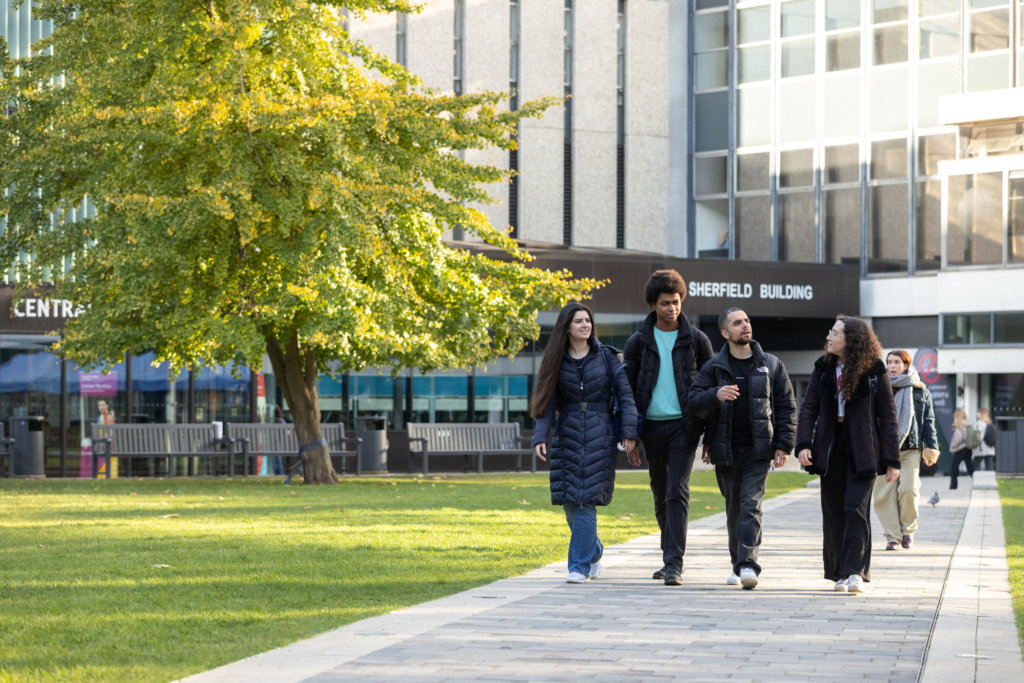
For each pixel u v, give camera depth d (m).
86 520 17.59
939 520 19.41
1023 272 41.28
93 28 25.91
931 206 44.28
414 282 27.16
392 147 25.81
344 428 39.00
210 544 14.34
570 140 45.88
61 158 25.31
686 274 41.25
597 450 11.62
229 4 23.61
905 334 44.78
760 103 47.47
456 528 16.47
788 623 9.33
